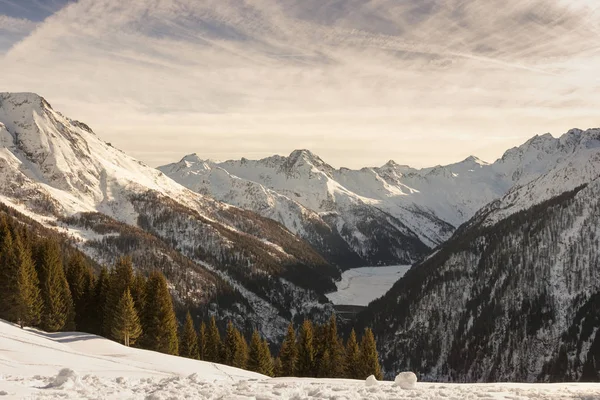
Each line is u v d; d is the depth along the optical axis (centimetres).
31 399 1666
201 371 4409
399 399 1773
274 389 2017
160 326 7331
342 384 2355
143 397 1827
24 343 4469
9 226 8306
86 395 1792
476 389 2078
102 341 5559
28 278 6481
